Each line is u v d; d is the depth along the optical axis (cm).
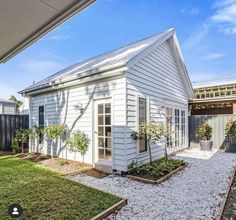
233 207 361
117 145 601
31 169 630
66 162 731
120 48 1016
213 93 1483
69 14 207
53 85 801
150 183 506
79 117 735
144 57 693
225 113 1320
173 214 343
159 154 779
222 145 1091
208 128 1084
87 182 517
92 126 687
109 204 368
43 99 921
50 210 347
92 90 686
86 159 708
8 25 222
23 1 183
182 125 1083
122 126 590
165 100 859
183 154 929
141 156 654
